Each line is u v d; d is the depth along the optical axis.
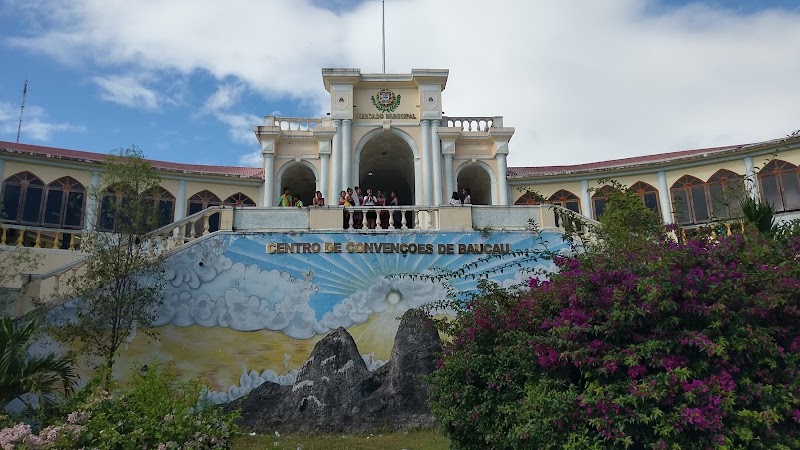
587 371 6.53
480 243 17.25
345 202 21.16
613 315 6.46
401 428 13.19
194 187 28.02
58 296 14.71
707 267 6.79
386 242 17.09
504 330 7.64
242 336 15.72
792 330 6.62
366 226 17.50
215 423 8.05
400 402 13.73
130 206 15.41
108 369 10.93
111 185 16.06
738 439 5.93
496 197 27.66
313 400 14.07
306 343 15.88
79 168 25.58
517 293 8.59
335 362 14.76
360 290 16.53
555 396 6.36
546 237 17.45
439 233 17.28
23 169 24.77
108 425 7.25
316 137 27.25
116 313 14.28
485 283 8.58
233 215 16.95
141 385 8.70
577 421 6.34
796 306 6.55
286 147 28.02
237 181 28.48
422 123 27.58
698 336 6.16
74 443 6.91
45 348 14.23
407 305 16.45
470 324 8.01
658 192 27.91
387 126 27.48
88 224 23.92
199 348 15.37
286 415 13.95
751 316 6.43
